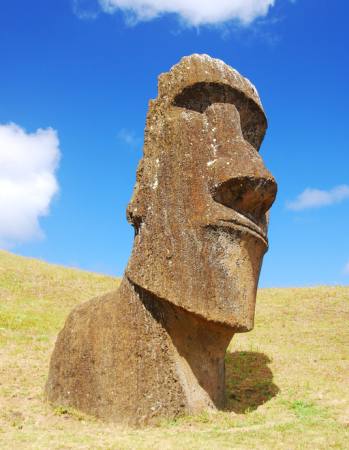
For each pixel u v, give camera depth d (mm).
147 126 9398
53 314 16641
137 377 8516
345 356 13180
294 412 9234
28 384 10211
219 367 9320
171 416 8469
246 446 7133
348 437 7582
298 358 12906
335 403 9711
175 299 8477
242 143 8938
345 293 19969
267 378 11336
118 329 8812
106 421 8484
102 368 8742
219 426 8328
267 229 9438
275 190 8992
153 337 8680
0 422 8250
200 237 8586
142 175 9133
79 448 6973
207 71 9109
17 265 22672
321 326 16297
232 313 8539
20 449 6914
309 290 20938
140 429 8172
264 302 19531
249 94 9367
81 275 22797
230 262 8625
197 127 8977
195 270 8539
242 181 8594
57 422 8461
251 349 13477
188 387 8734
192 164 8828
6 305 16969
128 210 9195
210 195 8703
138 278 8719
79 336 9188
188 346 8859
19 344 12977
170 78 9297
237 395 10281
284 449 7016
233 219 8617
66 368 9188
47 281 20828
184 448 6965
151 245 8750
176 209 8734
